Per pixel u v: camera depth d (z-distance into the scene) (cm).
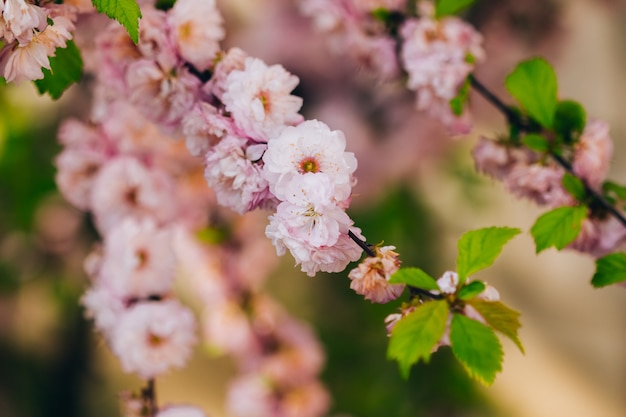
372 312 136
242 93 55
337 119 120
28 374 140
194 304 133
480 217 138
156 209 75
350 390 133
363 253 53
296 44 120
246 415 112
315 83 123
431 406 130
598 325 208
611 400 196
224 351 108
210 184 55
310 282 147
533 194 67
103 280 70
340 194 51
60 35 54
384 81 74
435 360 131
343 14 75
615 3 122
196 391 179
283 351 111
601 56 170
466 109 69
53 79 59
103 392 145
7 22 52
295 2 121
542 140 65
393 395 130
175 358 68
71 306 135
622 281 60
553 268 205
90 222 127
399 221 124
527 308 203
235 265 99
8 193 123
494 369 50
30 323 142
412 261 125
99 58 62
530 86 64
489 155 68
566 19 114
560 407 191
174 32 59
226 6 117
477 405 131
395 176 124
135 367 67
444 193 131
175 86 59
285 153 51
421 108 70
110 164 74
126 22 52
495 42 111
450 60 68
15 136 121
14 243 129
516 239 191
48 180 121
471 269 52
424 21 69
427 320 51
